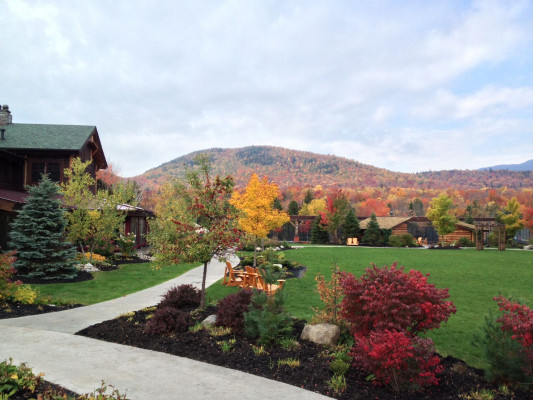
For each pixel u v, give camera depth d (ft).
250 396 16.96
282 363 20.92
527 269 69.51
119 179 192.13
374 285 21.94
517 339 17.80
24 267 51.29
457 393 17.62
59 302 36.65
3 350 22.40
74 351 22.56
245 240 39.04
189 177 33.78
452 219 144.46
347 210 163.73
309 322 27.76
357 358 19.04
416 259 89.04
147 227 118.73
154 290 44.34
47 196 53.06
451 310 21.70
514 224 161.79
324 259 87.30
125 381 18.29
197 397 16.72
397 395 17.43
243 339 25.20
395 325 20.31
